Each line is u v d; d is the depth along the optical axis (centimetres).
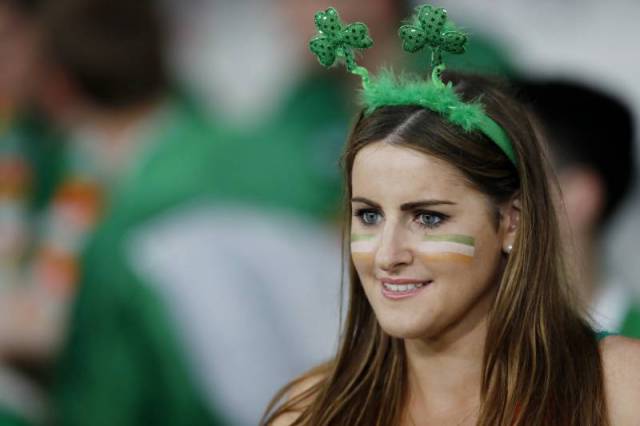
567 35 1100
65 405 1048
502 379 575
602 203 903
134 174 1080
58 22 1145
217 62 1209
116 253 1041
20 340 1103
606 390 571
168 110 1133
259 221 1039
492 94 587
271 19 1173
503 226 575
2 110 1172
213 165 1064
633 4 1088
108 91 1134
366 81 588
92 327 1046
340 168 614
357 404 613
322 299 1029
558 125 890
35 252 1148
